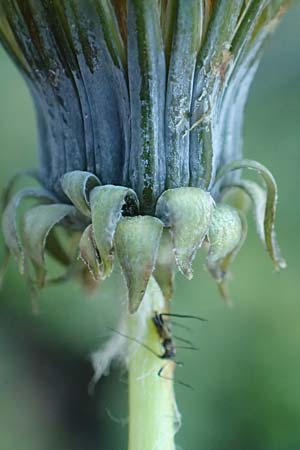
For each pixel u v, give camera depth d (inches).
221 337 9.2
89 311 9.3
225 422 9.3
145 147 4.8
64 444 10.2
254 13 4.9
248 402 9.3
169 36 4.8
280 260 5.0
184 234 4.7
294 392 9.2
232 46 4.9
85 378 10.0
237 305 9.2
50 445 10.2
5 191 5.3
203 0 4.8
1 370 9.8
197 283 9.1
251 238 9.2
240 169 5.1
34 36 5.0
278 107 9.2
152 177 4.9
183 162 4.9
